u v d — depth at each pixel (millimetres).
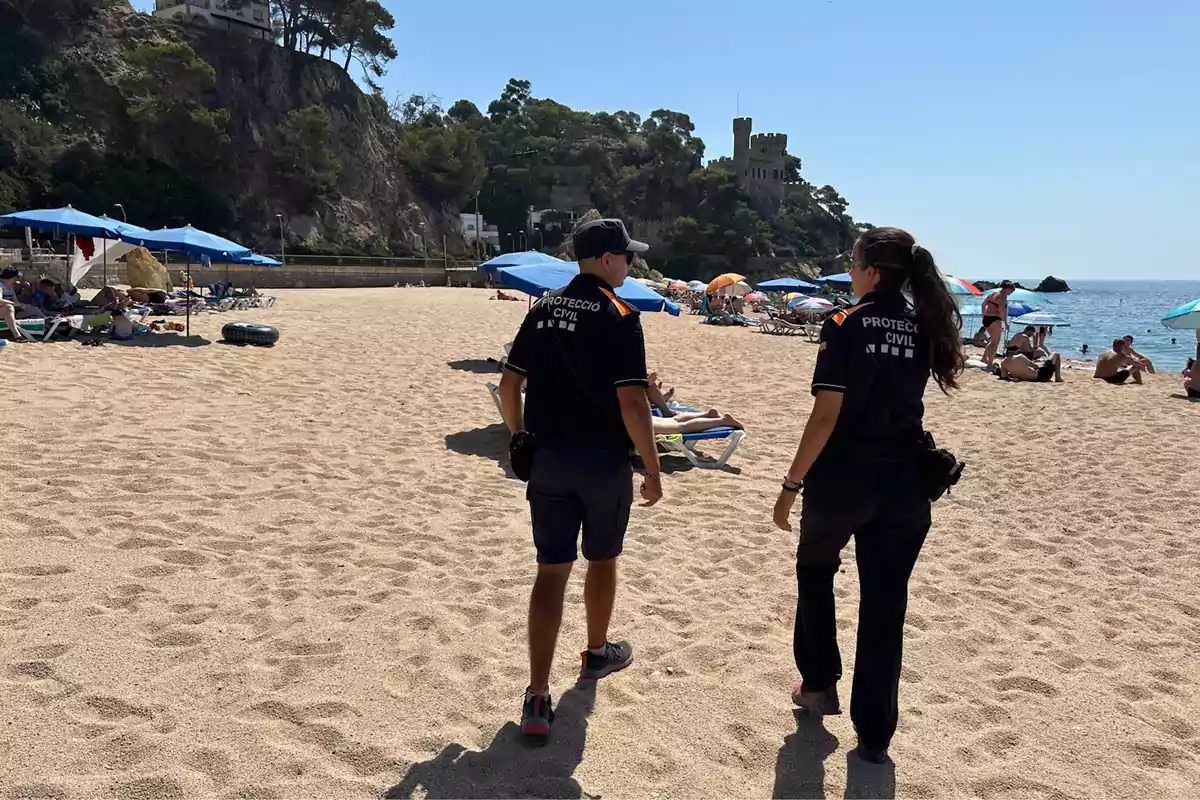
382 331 17078
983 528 5602
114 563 4062
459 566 4395
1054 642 3775
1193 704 3232
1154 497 6445
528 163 125750
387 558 4445
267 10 93125
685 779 2596
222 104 81375
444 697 3010
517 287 9523
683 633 3709
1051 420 9836
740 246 122250
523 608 3871
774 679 3279
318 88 90875
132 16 80188
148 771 2453
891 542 2629
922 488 2602
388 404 9055
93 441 6402
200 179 74875
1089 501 6309
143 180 68250
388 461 6625
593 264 2900
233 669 3111
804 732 2900
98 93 71812
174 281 44906
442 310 24250
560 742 2762
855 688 2709
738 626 3811
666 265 121625
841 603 4145
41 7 73375
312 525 4930
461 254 101000
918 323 2629
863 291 2756
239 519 4938
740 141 138750
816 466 2670
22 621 3371
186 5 84312
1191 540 5426
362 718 2834
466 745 2709
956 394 11883
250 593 3869
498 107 150750
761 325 24375
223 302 21500
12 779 2361
